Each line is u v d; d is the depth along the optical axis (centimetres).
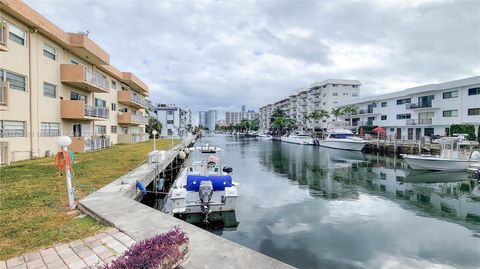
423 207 1285
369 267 728
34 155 1717
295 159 3203
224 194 1077
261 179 1961
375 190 1641
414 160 2366
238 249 447
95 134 2673
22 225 568
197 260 409
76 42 2098
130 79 3584
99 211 640
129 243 480
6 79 1530
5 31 1373
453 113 3622
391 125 4722
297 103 9175
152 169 1376
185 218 1049
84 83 2134
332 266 732
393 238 917
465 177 2059
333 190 1628
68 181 695
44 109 1844
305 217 1123
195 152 3431
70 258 429
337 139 4481
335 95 7075
